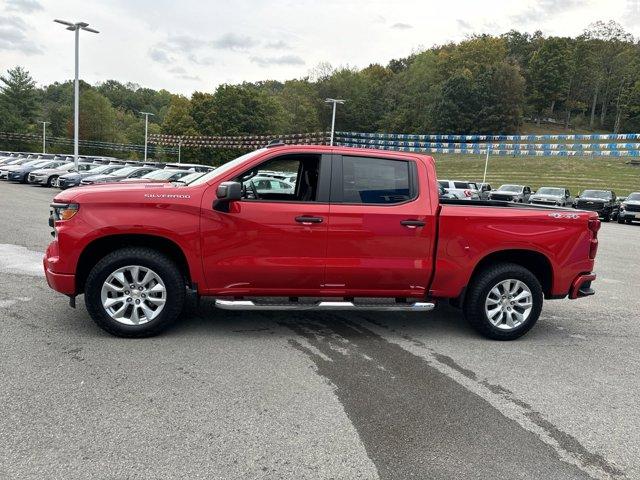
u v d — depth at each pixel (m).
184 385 3.87
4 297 5.94
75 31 28.02
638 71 112.12
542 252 5.32
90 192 4.73
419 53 122.81
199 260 4.80
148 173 24.02
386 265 5.03
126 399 3.60
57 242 4.71
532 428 3.46
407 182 5.13
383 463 2.97
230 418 3.40
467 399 3.87
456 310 6.53
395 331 5.50
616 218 28.16
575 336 5.63
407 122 101.88
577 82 120.12
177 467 2.83
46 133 95.44
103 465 2.82
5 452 2.90
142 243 4.94
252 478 2.77
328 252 4.94
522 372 4.47
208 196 4.81
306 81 108.38
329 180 4.99
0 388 3.67
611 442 3.33
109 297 4.76
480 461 3.04
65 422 3.25
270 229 4.84
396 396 3.86
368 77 114.69
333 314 6.05
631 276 9.45
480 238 5.16
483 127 93.38
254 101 84.31
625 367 4.70
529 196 31.33
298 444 3.12
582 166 67.50
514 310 5.36
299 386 3.95
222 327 5.32
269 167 5.01
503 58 122.38
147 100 154.25
